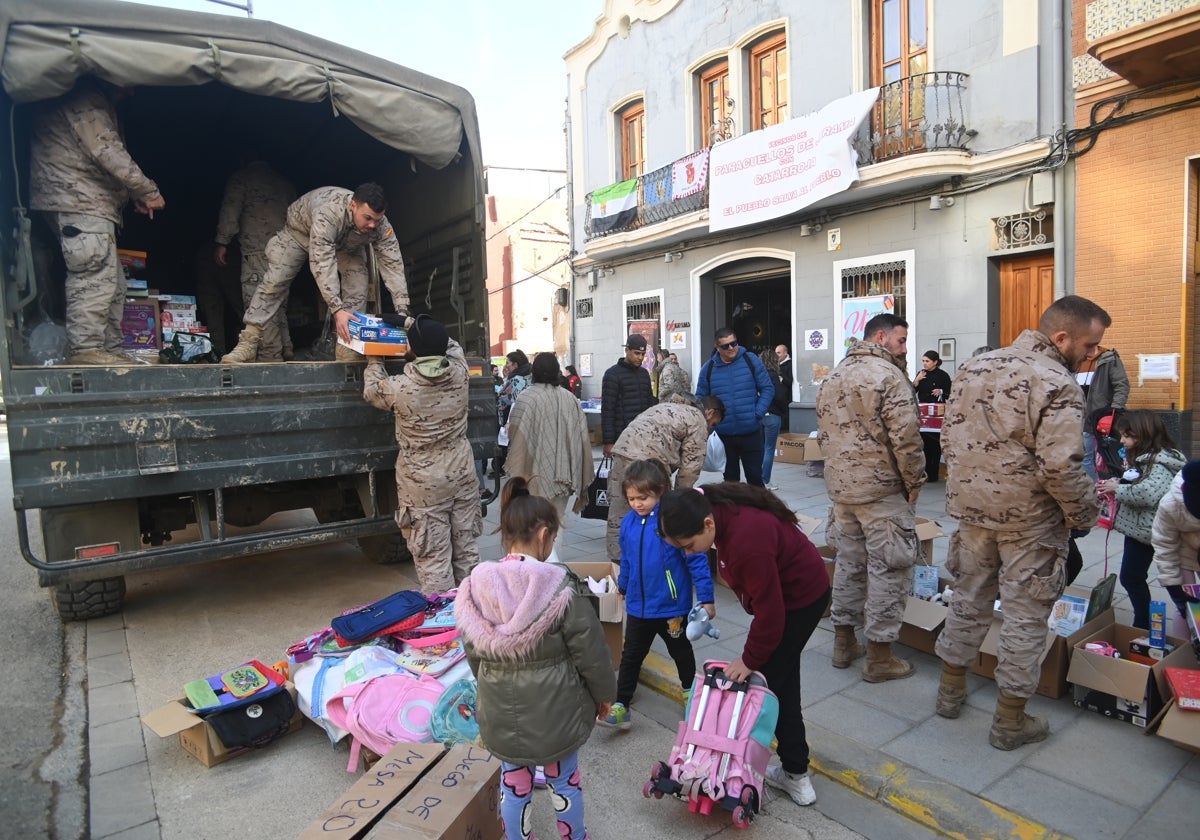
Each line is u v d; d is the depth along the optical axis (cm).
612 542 497
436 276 625
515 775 232
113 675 399
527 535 245
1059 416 275
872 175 947
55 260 468
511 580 224
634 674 335
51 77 382
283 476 438
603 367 1533
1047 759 298
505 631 216
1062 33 812
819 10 1055
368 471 471
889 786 281
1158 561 352
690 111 1280
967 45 900
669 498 255
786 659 270
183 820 274
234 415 420
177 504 479
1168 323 739
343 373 459
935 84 897
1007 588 302
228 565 615
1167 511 341
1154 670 309
